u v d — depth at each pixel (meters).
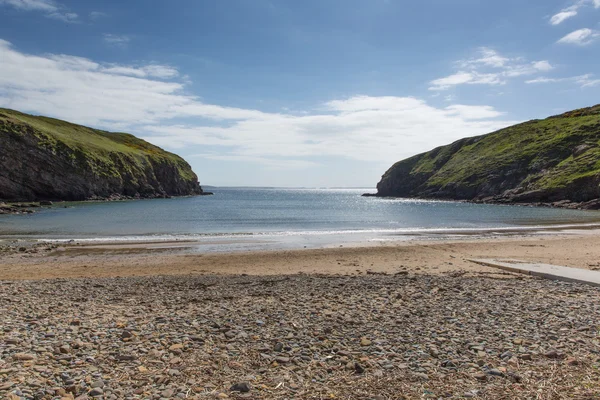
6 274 21.94
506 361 7.42
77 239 38.03
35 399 5.71
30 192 104.25
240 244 35.38
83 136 151.38
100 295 14.34
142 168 154.75
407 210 92.44
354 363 7.23
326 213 81.31
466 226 53.91
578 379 6.59
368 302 12.51
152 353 7.76
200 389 6.23
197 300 13.17
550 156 128.38
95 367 7.06
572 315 10.69
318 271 22.84
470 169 153.00
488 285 15.70
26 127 107.56
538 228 49.78
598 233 44.41
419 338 8.80
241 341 8.63
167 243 35.78
